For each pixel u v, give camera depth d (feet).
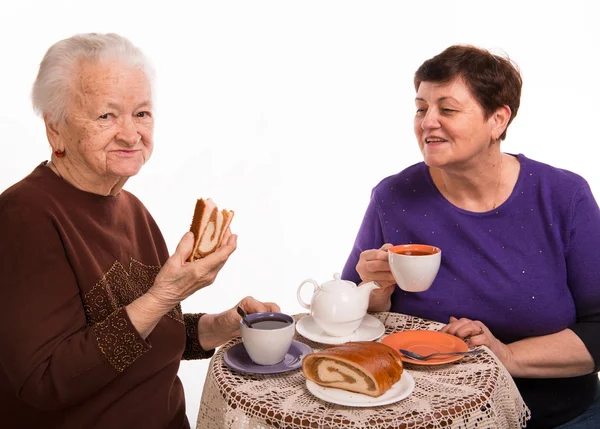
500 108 5.62
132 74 4.62
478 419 4.23
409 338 5.26
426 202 6.33
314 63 13.37
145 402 4.99
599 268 5.87
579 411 5.99
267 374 4.77
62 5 12.46
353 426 3.96
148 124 4.85
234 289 12.78
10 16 12.28
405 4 12.76
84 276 4.64
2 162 12.60
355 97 13.46
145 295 4.42
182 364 12.04
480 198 6.14
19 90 12.48
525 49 12.00
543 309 5.90
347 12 13.04
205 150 13.75
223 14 13.14
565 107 12.16
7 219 4.39
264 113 13.61
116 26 12.92
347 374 4.38
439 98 5.51
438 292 6.15
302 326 5.65
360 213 13.74
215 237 4.51
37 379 4.25
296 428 4.05
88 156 4.64
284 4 13.11
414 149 13.55
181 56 13.33
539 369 5.61
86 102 4.52
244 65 13.39
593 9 11.66
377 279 5.79
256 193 13.76
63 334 4.39
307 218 13.82
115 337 4.30
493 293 5.97
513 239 6.01
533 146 12.42
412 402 4.27
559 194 5.97
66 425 4.63
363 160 13.69
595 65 11.85
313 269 13.46
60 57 4.53
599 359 5.73
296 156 13.71
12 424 4.62
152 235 5.71
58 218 4.56
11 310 4.25
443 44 12.76
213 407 4.69
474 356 5.00
